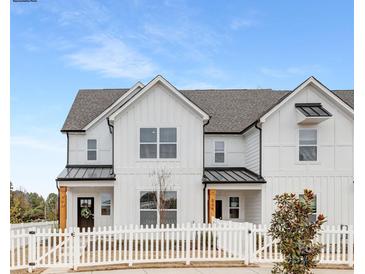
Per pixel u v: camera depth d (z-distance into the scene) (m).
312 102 22.62
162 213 21.38
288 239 10.25
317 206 22.16
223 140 26.33
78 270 12.94
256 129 23.22
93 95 29.84
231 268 13.28
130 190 21.77
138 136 21.98
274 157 22.44
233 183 21.98
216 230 14.31
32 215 37.59
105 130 26.27
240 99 29.70
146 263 13.92
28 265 12.93
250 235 14.12
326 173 22.38
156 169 21.89
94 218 24.95
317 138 22.47
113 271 12.72
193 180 21.98
